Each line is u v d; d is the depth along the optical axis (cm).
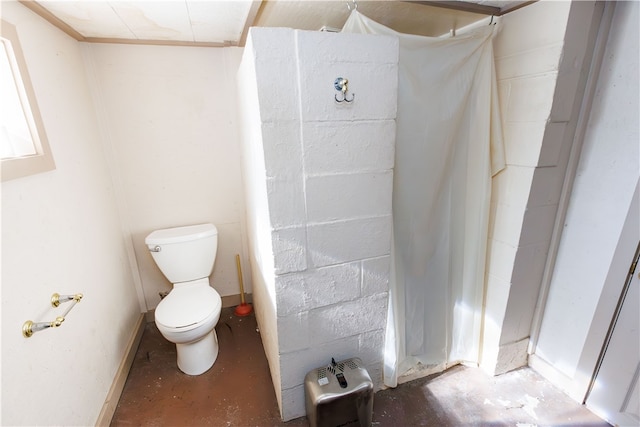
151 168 210
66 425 119
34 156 118
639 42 122
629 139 128
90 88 185
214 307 179
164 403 164
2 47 113
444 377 177
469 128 149
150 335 221
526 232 151
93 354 146
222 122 217
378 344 159
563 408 156
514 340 174
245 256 248
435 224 159
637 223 127
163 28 168
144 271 227
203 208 228
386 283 149
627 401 139
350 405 136
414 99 135
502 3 136
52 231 126
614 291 138
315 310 139
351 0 137
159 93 200
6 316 95
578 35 125
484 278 171
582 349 154
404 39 127
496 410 156
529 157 141
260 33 102
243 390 172
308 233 127
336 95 115
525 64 137
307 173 120
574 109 137
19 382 97
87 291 149
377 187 133
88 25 158
